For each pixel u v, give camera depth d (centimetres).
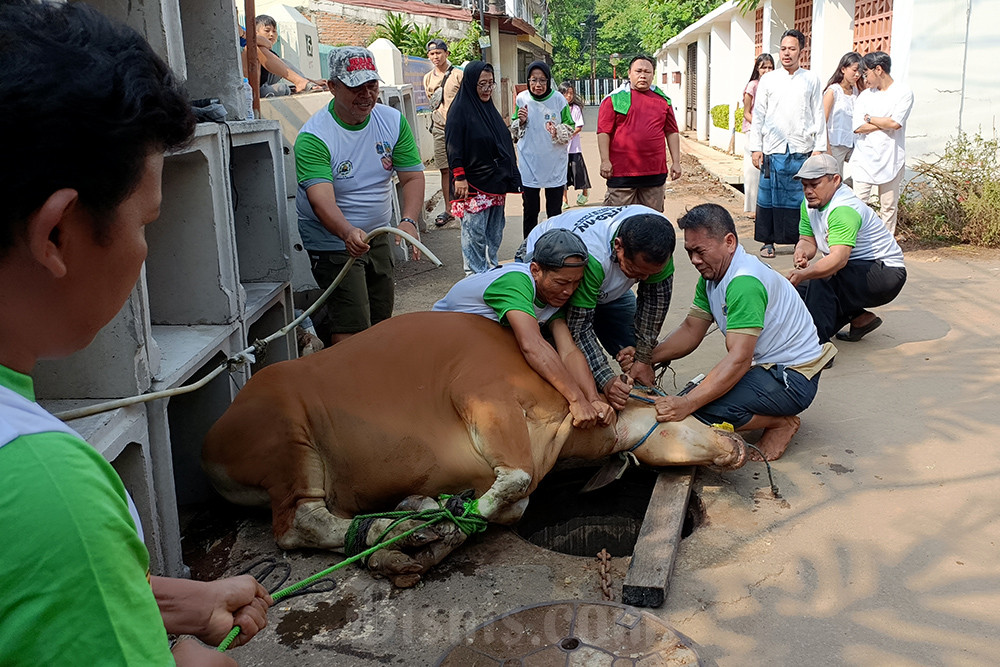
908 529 347
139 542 98
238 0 1296
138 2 333
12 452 87
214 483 363
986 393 476
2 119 88
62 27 95
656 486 373
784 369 402
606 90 6388
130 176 98
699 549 339
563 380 360
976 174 855
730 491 382
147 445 304
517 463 337
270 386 353
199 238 373
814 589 311
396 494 350
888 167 805
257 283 469
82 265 98
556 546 412
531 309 367
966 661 270
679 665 264
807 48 1367
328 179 466
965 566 321
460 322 370
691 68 2734
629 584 302
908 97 785
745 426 412
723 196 1247
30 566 85
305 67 1252
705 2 2734
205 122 358
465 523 329
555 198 816
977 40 892
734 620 295
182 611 137
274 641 291
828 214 514
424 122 1606
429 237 952
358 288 489
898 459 407
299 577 328
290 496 342
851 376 509
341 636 293
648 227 368
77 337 103
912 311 626
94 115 92
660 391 404
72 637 87
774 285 405
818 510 365
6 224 92
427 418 349
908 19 909
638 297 420
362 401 347
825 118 818
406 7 1997
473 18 1977
